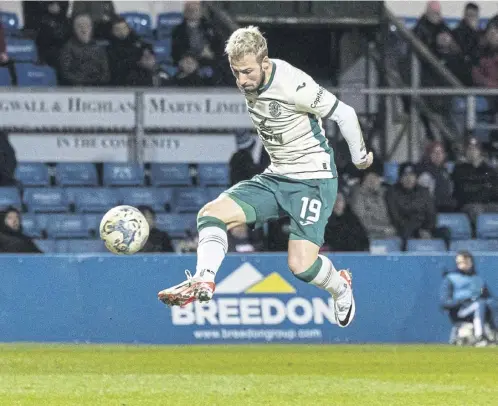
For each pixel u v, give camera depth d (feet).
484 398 54.75
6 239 98.63
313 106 45.91
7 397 53.06
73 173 117.91
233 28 126.41
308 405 51.16
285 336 88.28
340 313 52.95
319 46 142.92
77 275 87.25
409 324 89.81
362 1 136.67
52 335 86.79
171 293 42.55
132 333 87.40
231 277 87.92
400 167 118.01
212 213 45.96
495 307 90.53
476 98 130.11
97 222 114.83
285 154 47.44
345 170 116.57
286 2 136.26
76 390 56.03
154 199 117.91
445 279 90.33
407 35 126.82
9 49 126.00
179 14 135.85
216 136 119.75
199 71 121.60
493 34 130.62
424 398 54.39
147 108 116.67
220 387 57.82
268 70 45.44
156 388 57.16
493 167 119.75
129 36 120.06
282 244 104.12
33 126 115.03
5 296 86.53
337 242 102.32
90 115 115.96
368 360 74.84
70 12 127.65
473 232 117.80
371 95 124.16
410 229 112.57
